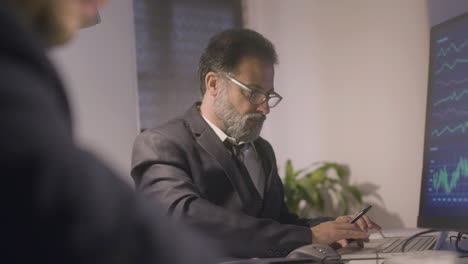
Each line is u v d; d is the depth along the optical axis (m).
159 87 4.18
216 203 1.61
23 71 0.29
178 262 0.30
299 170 3.56
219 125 1.72
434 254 0.92
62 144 0.28
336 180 3.22
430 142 1.34
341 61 3.35
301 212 3.42
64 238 0.26
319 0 3.53
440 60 1.34
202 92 1.81
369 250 1.26
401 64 2.90
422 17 2.74
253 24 4.28
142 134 1.65
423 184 1.35
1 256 0.26
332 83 3.41
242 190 1.63
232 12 4.43
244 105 1.65
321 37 3.50
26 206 0.26
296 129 3.74
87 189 0.28
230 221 1.32
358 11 3.22
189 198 1.39
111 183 0.30
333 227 1.32
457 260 0.96
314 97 3.56
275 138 3.97
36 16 0.37
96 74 2.21
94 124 2.20
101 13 2.26
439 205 1.26
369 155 3.13
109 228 0.28
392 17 2.96
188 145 1.62
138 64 4.13
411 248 1.24
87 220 0.27
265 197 1.72
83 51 2.19
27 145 0.26
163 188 1.45
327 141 3.46
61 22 0.39
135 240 0.29
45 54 0.32
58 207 0.26
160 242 0.30
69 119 0.33
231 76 1.66
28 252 0.26
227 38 1.72
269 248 1.29
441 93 1.32
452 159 1.23
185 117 1.74
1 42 0.29
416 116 2.80
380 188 3.05
